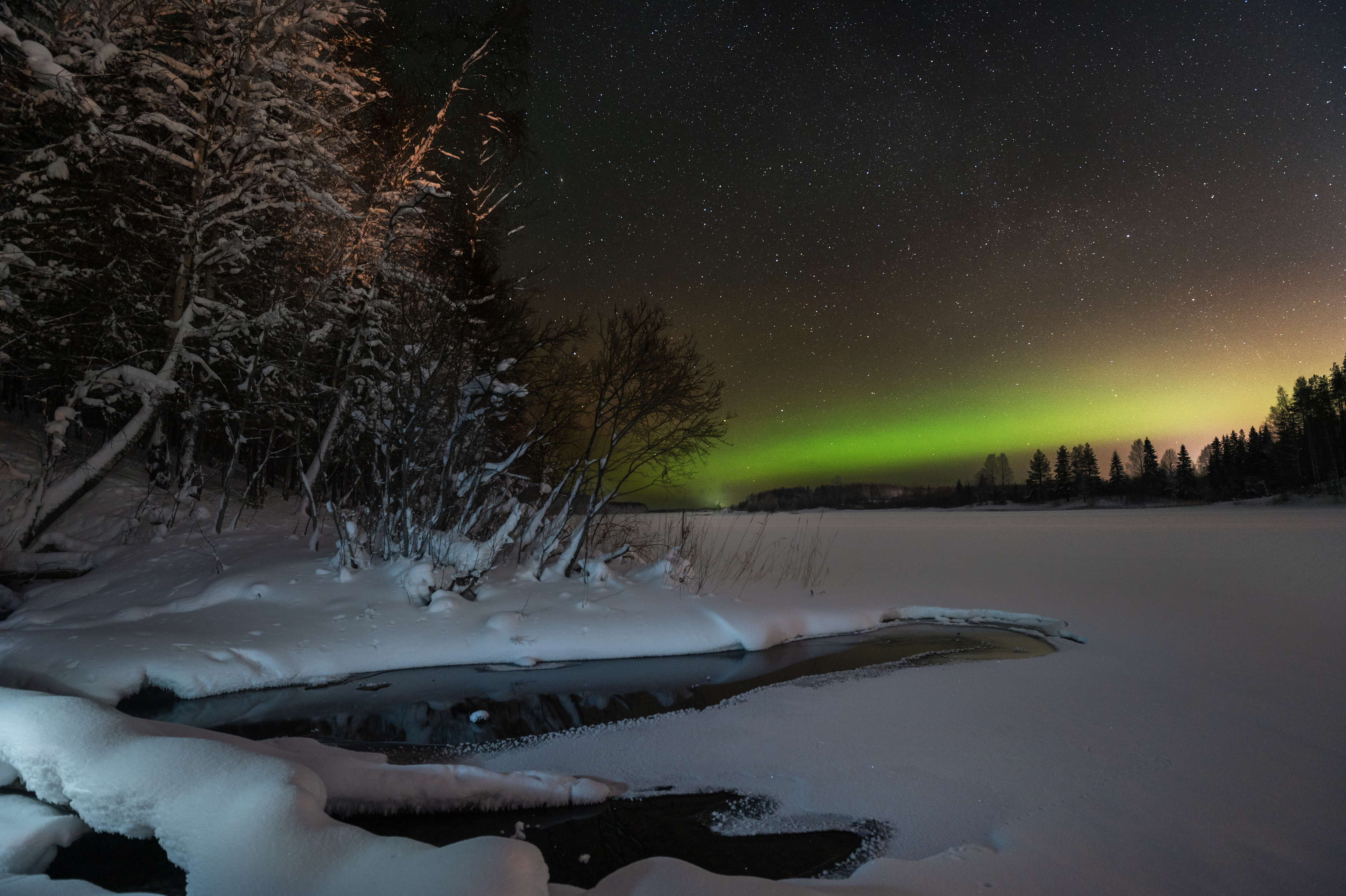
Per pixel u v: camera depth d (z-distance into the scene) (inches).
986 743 221.8
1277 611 433.1
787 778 200.4
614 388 448.5
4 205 480.1
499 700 284.0
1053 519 2041.1
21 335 494.3
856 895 124.6
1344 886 136.8
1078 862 146.9
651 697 287.4
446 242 636.7
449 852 109.5
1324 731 223.6
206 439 745.0
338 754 205.0
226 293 573.6
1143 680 287.3
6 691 174.7
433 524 426.6
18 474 507.2
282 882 111.0
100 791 141.6
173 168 568.4
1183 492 3417.8
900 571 652.7
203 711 267.3
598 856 159.0
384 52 743.7
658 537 580.7
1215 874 142.1
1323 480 2851.9
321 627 347.9
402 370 464.4
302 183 553.3
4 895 121.5
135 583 407.5
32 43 417.4
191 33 546.6
